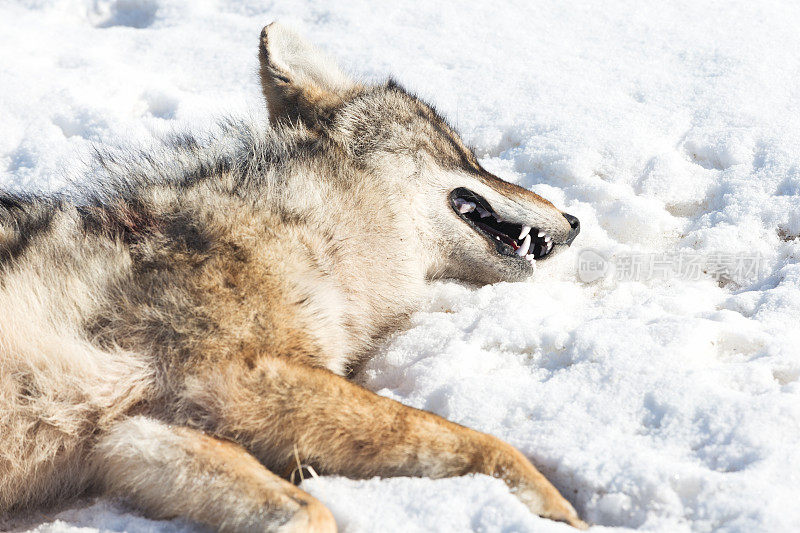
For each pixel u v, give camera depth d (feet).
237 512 17.90
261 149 27.09
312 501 17.52
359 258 26.30
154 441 19.63
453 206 29.66
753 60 43.06
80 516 20.11
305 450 19.71
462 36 51.75
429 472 18.99
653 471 17.46
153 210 23.65
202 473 18.69
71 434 21.06
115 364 20.95
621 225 33.42
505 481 18.19
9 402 20.68
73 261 22.27
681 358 21.59
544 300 26.96
